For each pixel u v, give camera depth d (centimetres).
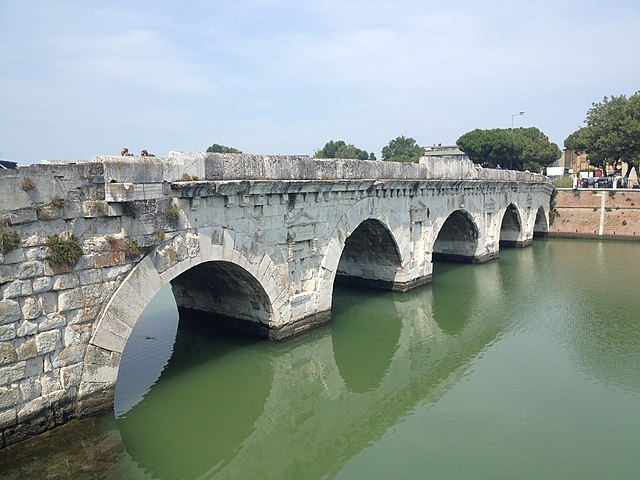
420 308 2812
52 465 1251
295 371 2086
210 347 2130
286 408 1814
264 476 1400
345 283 3197
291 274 2088
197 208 1598
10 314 1176
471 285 3309
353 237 2939
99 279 1344
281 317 2039
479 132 7706
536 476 1323
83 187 1288
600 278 3500
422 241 3089
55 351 1266
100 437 1353
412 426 1617
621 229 5394
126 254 1396
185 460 1455
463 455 1434
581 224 5616
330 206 2238
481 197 3894
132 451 1445
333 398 1883
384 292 3016
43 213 1212
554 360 2095
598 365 2034
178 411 1688
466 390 1845
